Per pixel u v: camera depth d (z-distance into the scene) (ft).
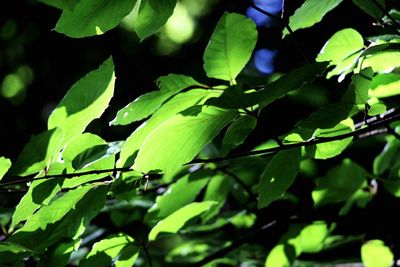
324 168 7.00
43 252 4.58
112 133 11.91
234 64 4.50
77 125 4.41
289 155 4.59
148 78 13.73
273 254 5.62
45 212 4.50
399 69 4.87
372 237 5.90
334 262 6.59
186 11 14.08
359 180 5.67
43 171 4.42
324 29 7.91
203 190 6.49
